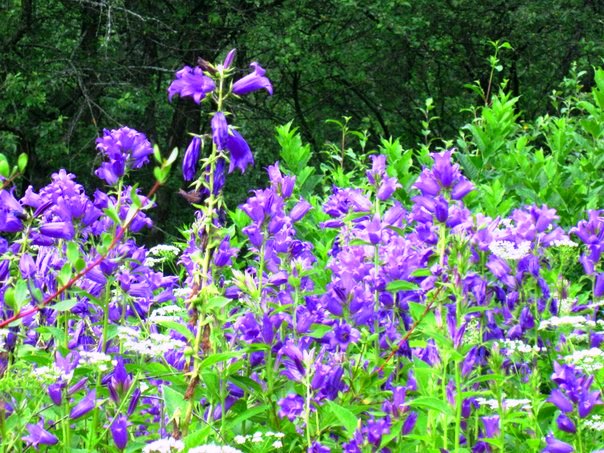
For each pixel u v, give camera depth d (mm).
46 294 1666
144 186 8648
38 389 1483
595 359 1636
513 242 1995
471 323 1825
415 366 1627
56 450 1515
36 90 7195
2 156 1432
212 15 8602
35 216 1675
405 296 1818
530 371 1839
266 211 1786
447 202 1660
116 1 7668
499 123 3186
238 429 1587
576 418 1486
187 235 2203
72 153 8336
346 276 1684
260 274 1758
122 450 1428
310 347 1849
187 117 8758
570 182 3227
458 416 1459
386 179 1975
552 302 1913
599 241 1991
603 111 3287
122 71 8492
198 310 1396
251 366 1646
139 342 1641
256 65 1418
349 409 1567
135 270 1822
